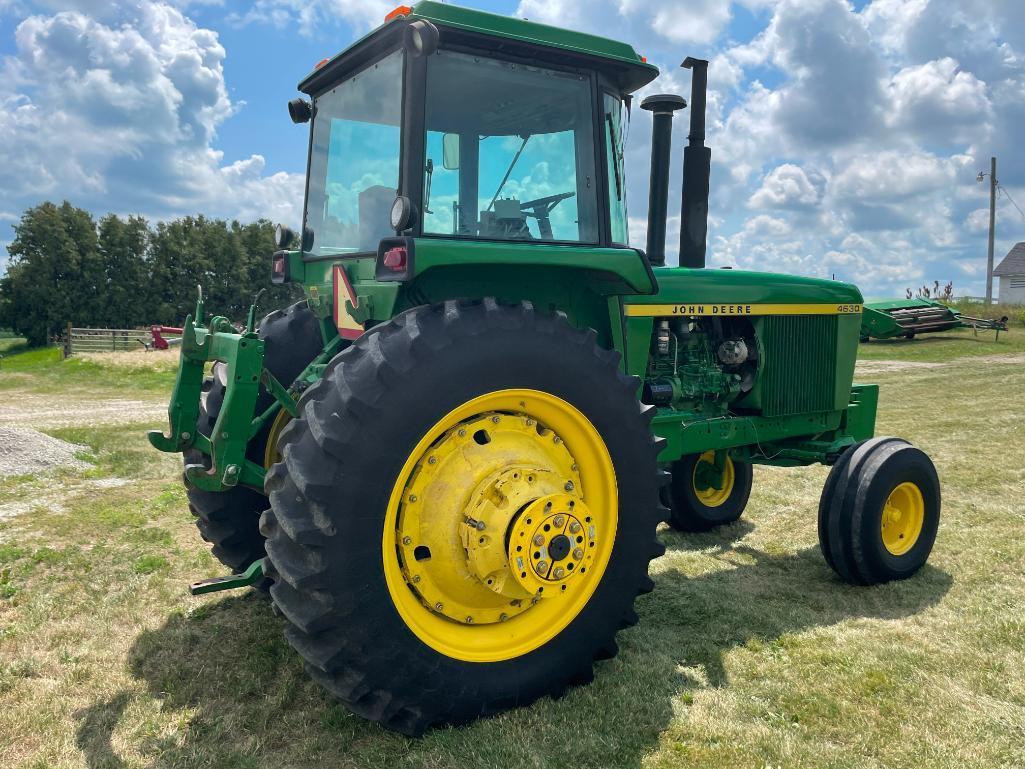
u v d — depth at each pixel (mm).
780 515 5348
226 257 52625
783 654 3205
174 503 5461
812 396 4621
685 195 4379
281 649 3191
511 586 2711
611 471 2961
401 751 2518
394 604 2502
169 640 3293
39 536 4633
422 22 2639
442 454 2672
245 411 2779
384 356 2477
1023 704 2799
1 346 49438
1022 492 5645
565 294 3359
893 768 2416
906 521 4141
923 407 9602
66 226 48781
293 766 2439
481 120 3035
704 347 4359
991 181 32906
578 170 3271
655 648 3283
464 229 3033
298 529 2352
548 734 2605
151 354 20406
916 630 3424
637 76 3354
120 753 2492
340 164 3424
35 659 3115
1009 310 24609
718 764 2432
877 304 18703
